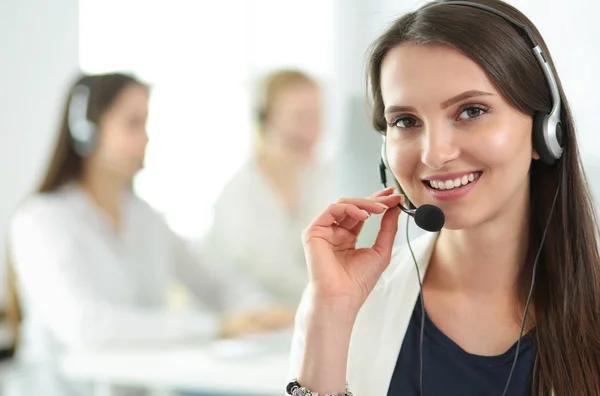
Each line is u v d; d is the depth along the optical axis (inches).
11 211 190.1
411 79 51.3
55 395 127.0
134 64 206.4
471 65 50.3
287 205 177.3
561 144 55.1
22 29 192.1
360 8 186.4
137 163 135.4
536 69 52.5
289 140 175.3
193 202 203.5
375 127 59.1
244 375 102.5
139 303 138.9
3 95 189.8
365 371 58.6
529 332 57.4
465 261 58.8
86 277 127.3
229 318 127.1
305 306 59.8
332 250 58.4
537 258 56.2
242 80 205.3
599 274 57.4
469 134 50.9
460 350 57.7
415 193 53.8
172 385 106.1
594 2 96.9
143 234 141.5
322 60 196.5
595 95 96.8
